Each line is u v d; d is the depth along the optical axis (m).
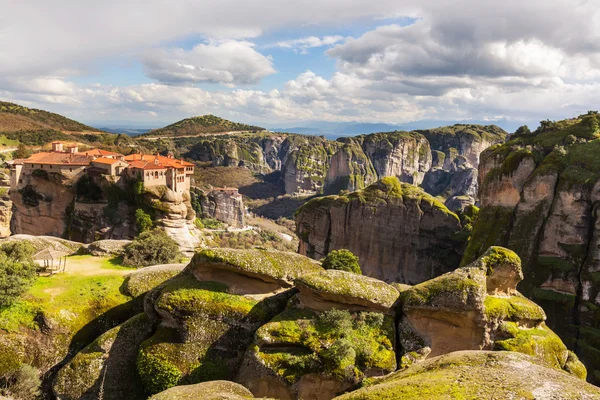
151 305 32.44
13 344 31.33
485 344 27.23
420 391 13.11
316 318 27.91
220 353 29.19
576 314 62.22
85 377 29.52
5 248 40.16
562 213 66.81
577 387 12.88
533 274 67.56
